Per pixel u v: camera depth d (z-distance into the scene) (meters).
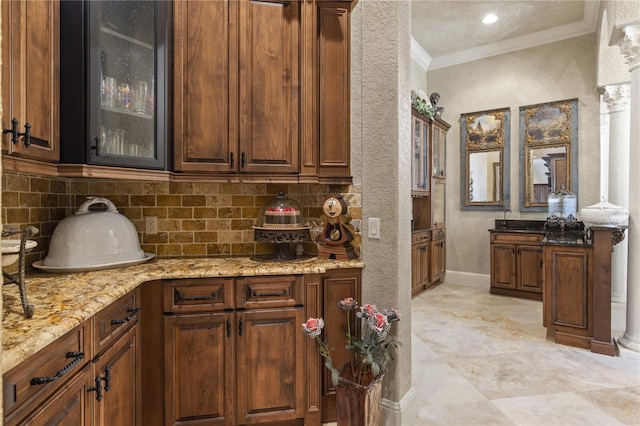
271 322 1.86
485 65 5.13
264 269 1.86
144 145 1.87
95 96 1.62
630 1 2.70
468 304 4.27
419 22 4.39
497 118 5.04
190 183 2.28
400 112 1.96
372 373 1.83
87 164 1.61
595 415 2.06
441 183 5.21
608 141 4.35
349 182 2.14
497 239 4.67
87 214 1.88
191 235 2.28
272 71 2.07
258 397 1.85
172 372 1.76
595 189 4.45
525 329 3.45
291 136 2.08
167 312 1.76
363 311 1.80
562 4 4.03
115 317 1.44
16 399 0.86
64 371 1.02
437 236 5.11
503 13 4.20
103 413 1.33
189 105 1.99
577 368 2.64
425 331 3.40
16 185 1.69
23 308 1.07
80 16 1.58
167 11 1.94
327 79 2.12
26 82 1.30
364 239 2.02
